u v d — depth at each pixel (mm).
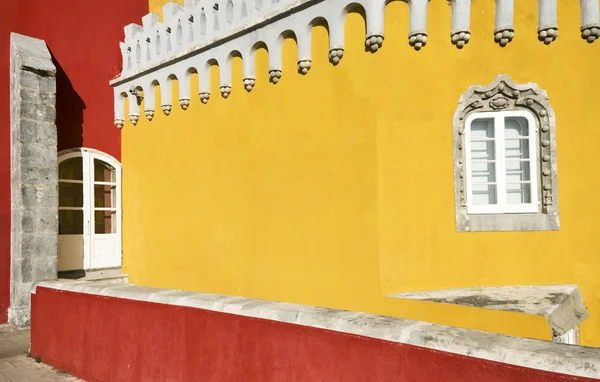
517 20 4754
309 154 5438
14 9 8602
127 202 8383
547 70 4746
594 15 4652
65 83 9281
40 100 8258
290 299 5574
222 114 6578
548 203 4742
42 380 5230
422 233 4836
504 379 2264
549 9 4660
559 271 4762
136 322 4508
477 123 5004
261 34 5867
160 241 7594
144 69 7719
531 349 2256
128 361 4566
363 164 4910
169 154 7477
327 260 5223
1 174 8172
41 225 8133
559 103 4746
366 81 4895
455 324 4137
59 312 5676
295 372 3197
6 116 8320
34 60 8156
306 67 5406
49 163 8312
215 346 3754
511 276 4793
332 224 5188
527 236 4789
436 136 4855
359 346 2865
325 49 5258
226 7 6367
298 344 3193
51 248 8242
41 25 9000
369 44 4805
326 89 5266
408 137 4836
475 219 4840
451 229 4855
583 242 4746
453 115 4848
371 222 4828
